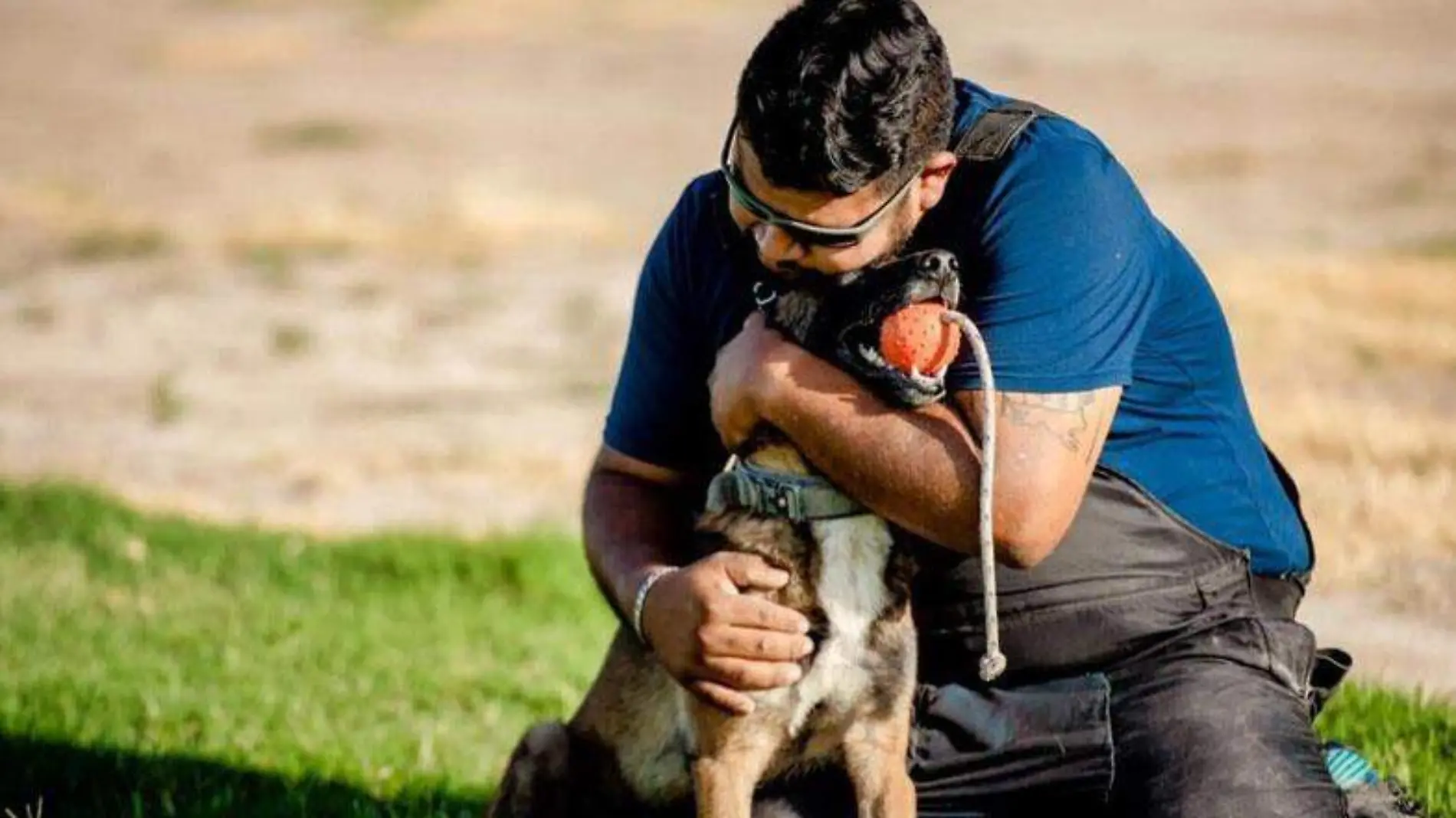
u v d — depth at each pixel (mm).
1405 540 14141
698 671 6602
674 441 7461
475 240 30328
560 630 13648
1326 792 6570
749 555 6742
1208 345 7047
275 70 50844
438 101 45594
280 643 12945
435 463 19047
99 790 9727
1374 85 42031
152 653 12516
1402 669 11398
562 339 24219
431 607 14203
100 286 27734
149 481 18672
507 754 10617
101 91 47969
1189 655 6828
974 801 7027
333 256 29422
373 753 10422
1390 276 24547
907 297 6246
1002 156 6695
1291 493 7688
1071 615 6824
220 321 25609
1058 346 6461
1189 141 36719
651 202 33719
